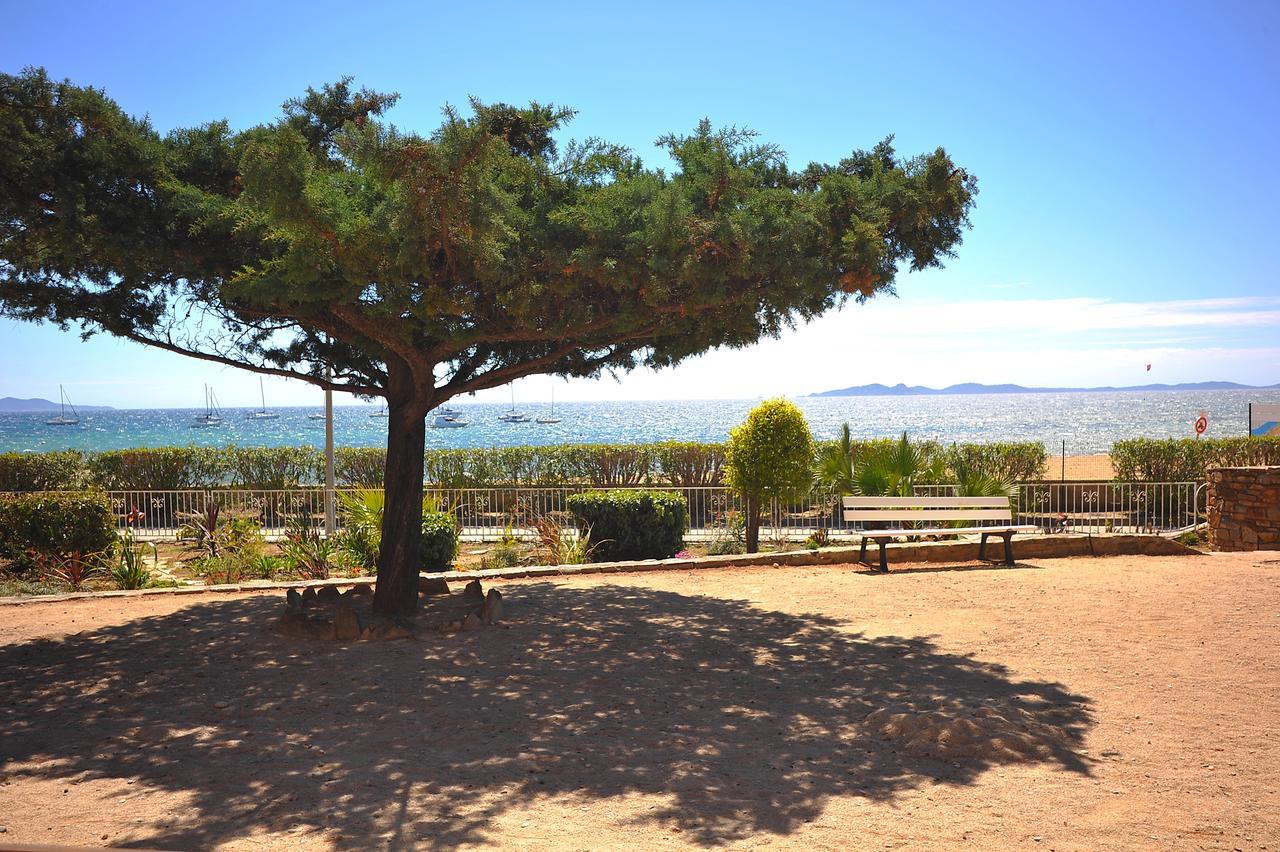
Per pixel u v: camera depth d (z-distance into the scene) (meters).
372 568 12.94
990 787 4.70
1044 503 19.23
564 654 7.54
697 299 7.04
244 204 6.21
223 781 4.87
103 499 12.93
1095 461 26.23
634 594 10.05
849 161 8.38
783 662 7.26
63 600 10.05
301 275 6.22
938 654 7.40
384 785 4.79
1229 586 9.75
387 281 6.58
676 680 6.80
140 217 6.82
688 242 6.60
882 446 18.06
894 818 4.32
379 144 5.60
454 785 4.79
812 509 17.66
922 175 7.41
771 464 13.09
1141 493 18.77
